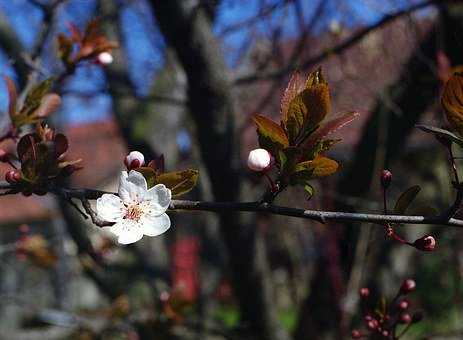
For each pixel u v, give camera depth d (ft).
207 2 11.66
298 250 17.52
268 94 15.16
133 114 16.52
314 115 5.34
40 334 16.39
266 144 5.43
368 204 13.65
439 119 12.71
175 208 5.50
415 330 21.16
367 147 14.01
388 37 15.71
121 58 16.80
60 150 5.83
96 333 14.11
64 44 8.95
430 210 5.68
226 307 20.25
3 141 7.32
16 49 15.35
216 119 11.94
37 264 14.75
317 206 14.84
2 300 16.01
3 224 44.24
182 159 18.54
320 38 16.52
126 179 5.45
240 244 12.46
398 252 16.72
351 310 13.67
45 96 7.51
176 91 16.93
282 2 14.24
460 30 13.05
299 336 14.15
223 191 12.23
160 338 12.60
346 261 14.19
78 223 15.60
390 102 13.30
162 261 16.93
